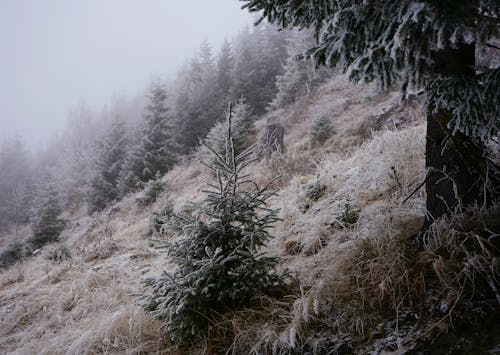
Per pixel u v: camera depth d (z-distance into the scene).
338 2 2.19
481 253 2.24
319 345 2.29
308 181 6.51
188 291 2.67
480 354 1.75
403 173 4.36
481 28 1.70
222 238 3.02
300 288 2.86
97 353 3.37
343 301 2.57
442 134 2.64
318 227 4.13
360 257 2.88
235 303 3.00
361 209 4.18
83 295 4.97
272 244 4.46
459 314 1.99
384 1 1.87
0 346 4.42
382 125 8.50
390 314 2.27
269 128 10.01
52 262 7.62
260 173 8.38
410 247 2.75
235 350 2.60
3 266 12.20
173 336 2.83
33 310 5.06
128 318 3.62
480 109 2.06
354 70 2.15
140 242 7.26
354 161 6.09
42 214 13.08
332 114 12.35
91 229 12.27
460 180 2.56
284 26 2.75
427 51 1.82
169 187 13.29
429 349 1.91
